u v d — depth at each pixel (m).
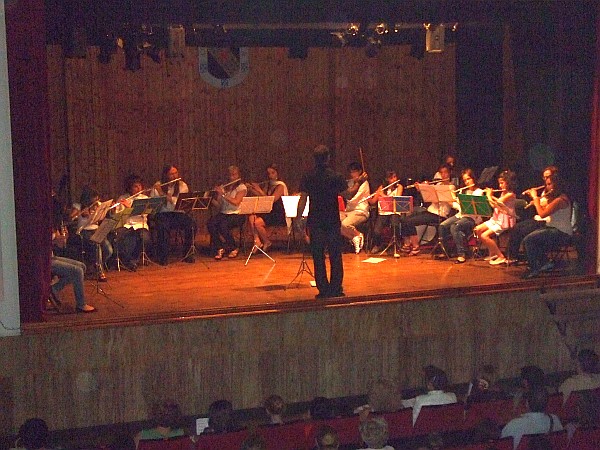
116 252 10.07
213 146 13.05
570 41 9.84
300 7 10.03
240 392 8.34
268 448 6.09
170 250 11.34
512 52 11.28
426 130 13.66
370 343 8.66
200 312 8.07
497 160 12.73
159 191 10.58
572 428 6.11
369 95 13.48
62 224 9.65
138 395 8.05
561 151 10.30
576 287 9.30
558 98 10.46
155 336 7.94
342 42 10.84
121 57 12.54
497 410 6.62
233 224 10.78
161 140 12.84
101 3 9.55
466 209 9.88
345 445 6.28
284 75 13.22
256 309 8.20
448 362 8.98
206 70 12.92
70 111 12.35
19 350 7.61
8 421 7.73
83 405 7.91
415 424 6.43
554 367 9.35
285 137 13.30
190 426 8.12
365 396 8.70
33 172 7.70
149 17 9.73
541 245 9.44
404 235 10.85
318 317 8.35
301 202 8.41
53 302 8.29
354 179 10.88
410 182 11.75
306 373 8.50
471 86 13.09
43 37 7.74
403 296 8.66
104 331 7.80
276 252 11.15
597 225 9.49
